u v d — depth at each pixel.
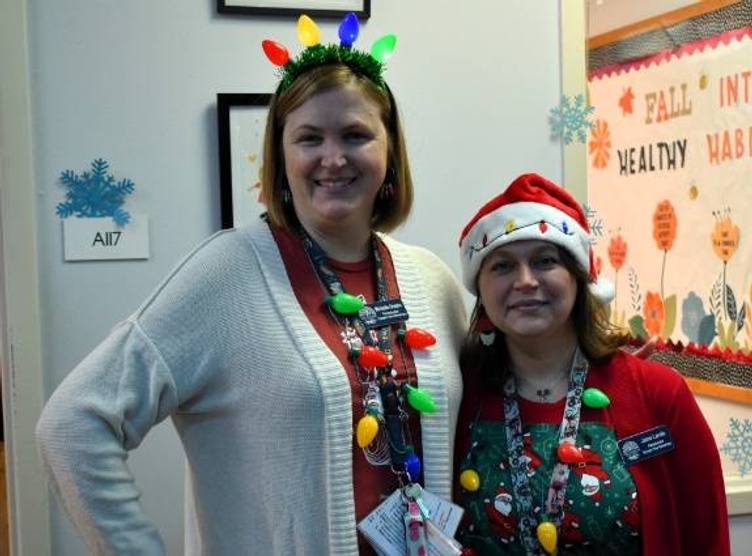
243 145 1.77
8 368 1.68
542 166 1.96
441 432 1.29
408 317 1.34
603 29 2.28
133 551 1.14
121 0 1.72
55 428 1.14
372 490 1.24
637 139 2.36
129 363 1.17
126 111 1.73
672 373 1.43
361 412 1.23
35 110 1.68
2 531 2.94
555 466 1.33
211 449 1.28
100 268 1.73
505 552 1.33
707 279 2.37
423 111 1.89
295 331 1.23
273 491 1.21
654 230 2.38
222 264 1.27
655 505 1.33
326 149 1.24
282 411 1.19
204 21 1.75
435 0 1.88
